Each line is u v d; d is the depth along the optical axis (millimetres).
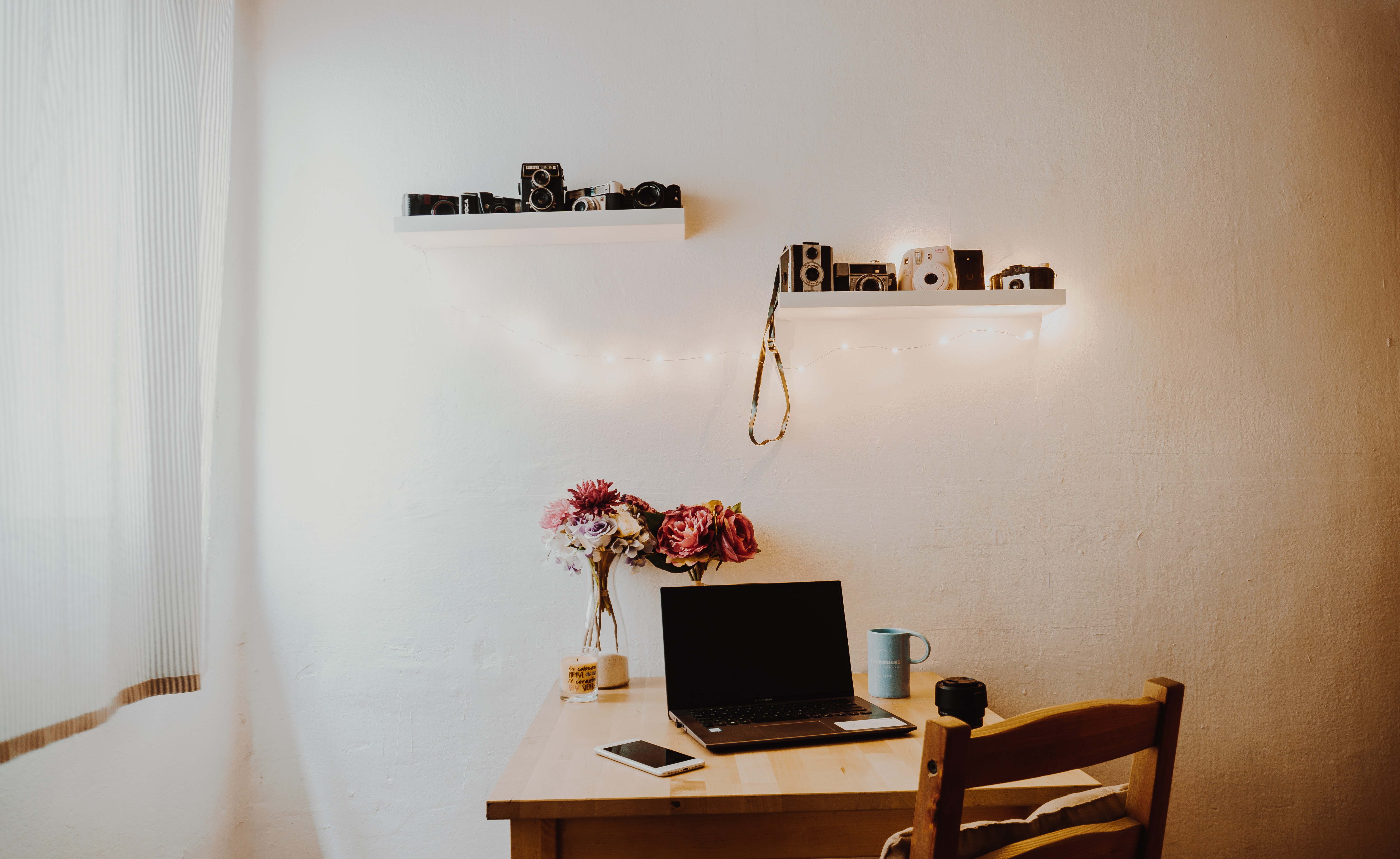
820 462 1766
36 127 1189
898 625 1745
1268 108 1813
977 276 1710
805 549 1755
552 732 1289
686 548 1555
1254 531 1758
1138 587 1750
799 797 1011
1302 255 1797
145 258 1451
